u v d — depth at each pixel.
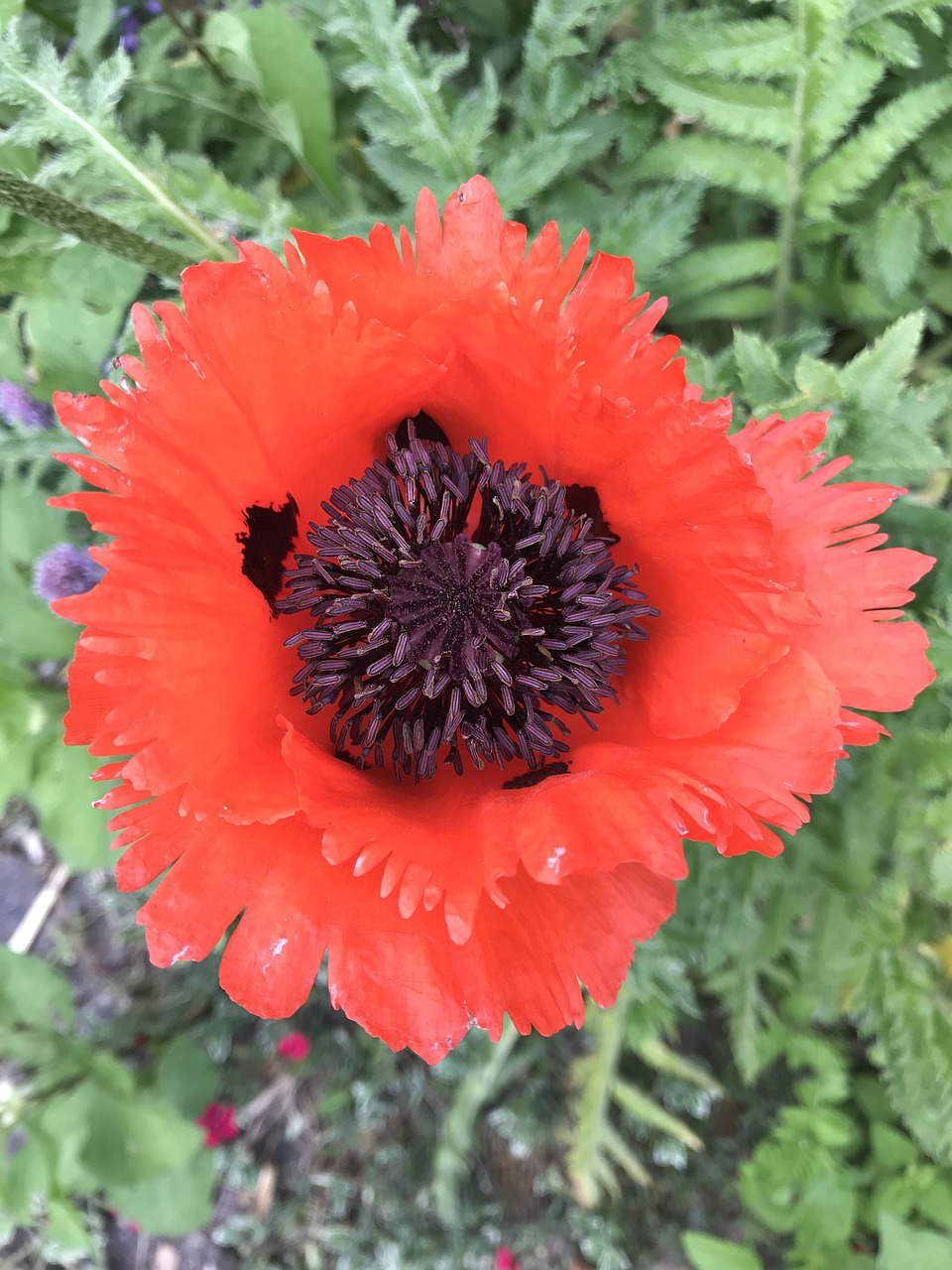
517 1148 0.35
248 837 0.13
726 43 0.21
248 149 0.27
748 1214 0.34
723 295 0.26
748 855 0.26
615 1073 0.32
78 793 0.26
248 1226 0.39
